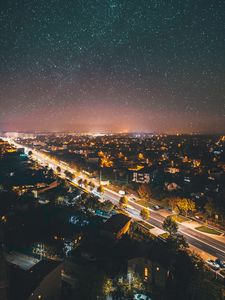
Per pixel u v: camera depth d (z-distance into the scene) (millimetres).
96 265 61000
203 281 56938
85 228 81125
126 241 73250
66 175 158875
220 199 108812
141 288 55531
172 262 61000
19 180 132500
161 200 114875
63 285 56562
